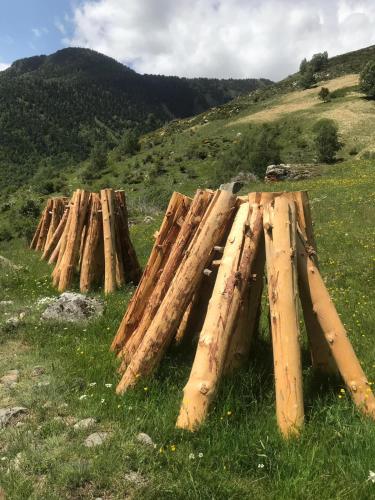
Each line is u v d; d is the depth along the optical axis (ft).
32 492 11.07
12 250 72.02
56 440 13.14
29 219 108.27
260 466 11.62
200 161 239.30
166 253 20.21
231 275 15.43
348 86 308.60
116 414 14.56
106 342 22.08
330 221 52.70
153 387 16.03
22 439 13.26
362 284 32.07
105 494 10.99
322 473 11.32
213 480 11.24
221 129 296.71
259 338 20.01
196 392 14.11
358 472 11.16
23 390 16.81
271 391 15.47
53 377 17.75
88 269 34.30
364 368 17.76
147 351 16.65
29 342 22.58
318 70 426.51
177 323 17.03
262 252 16.74
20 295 33.17
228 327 14.85
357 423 13.08
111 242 33.71
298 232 15.67
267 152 163.94
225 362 15.51
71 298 26.40
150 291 20.16
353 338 21.71
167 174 228.22
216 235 17.25
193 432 13.34
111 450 12.30
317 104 284.61
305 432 12.87
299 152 190.29
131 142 328.08
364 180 80.38
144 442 12.84
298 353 13.94
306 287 15.42
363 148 180.65
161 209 109.40
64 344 21.97
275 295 14.47
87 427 13.76
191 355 18.76
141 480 11.32
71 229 35.91
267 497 10.81
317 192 73.72
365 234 44.37
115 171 274.57
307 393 15.26
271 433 13.07
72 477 11.39
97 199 35.68
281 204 15.38
